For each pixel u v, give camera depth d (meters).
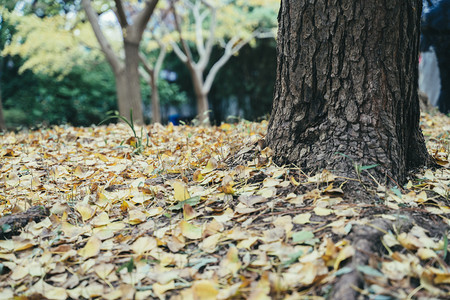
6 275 1.74
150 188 2.35
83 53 15.71
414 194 1.96
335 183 2.02
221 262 1.61
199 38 13.63
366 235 1.54
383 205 1.84
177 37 12.16
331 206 1.86
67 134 4.48
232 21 13.38
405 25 2.15
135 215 2.10
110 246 1.87
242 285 1.42
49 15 10.38
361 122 2.16
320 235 1.67
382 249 1.53
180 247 1.78
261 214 1.94
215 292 1.41
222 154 2.69
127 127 5.10
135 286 1.58
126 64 9.00
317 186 2.03
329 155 2.17
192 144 3.58
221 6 12.96
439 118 5.08
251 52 17.34
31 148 3.99
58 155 3.63
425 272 1.38
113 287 1.60
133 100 9.05
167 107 20.02
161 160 3.03
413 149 2.40
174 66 19.61
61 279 1.68
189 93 20.23
